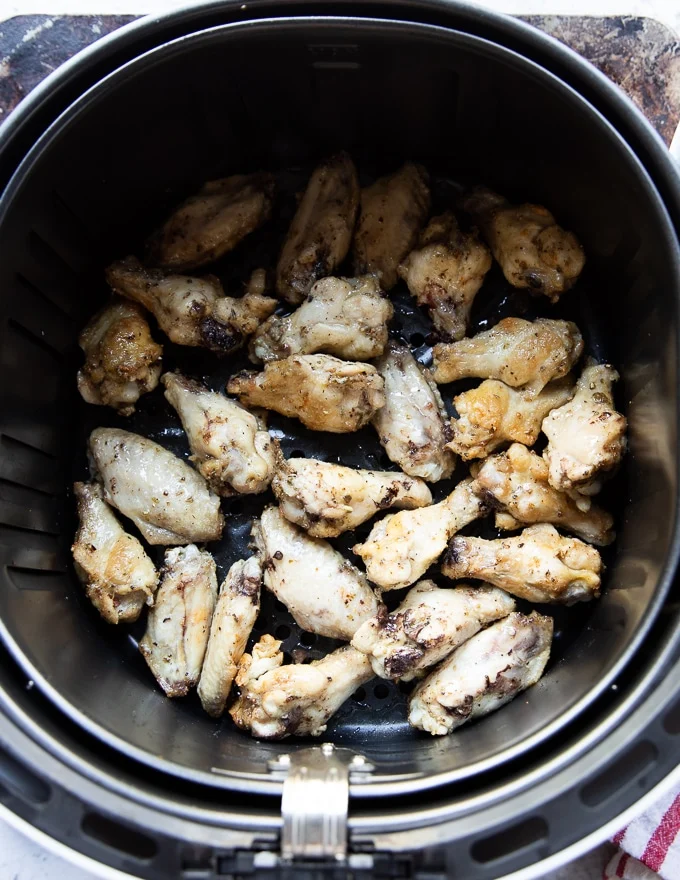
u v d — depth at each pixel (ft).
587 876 1.38
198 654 1.35
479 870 1.01
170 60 1.18
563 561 1.32
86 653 1.33
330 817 1.00
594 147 1.21
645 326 1.27
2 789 1.02
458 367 1.40
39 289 1.32
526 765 1.07
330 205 1.44
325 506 1.32
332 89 1.35
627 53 1.36
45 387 1.39
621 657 1.09
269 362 1.42
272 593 1.42
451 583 1.42
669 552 1.10
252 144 1.48
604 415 1.31
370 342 1.37
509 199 1.51
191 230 1.44
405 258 1.46
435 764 1.17
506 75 1.20
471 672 1.27
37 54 1.36
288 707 1.28
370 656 1.30
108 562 1.36
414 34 1.15
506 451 1.39
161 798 1.03
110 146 1.30
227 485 1.38
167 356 1.50
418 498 1.37
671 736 1.02
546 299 1.49
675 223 1.12
